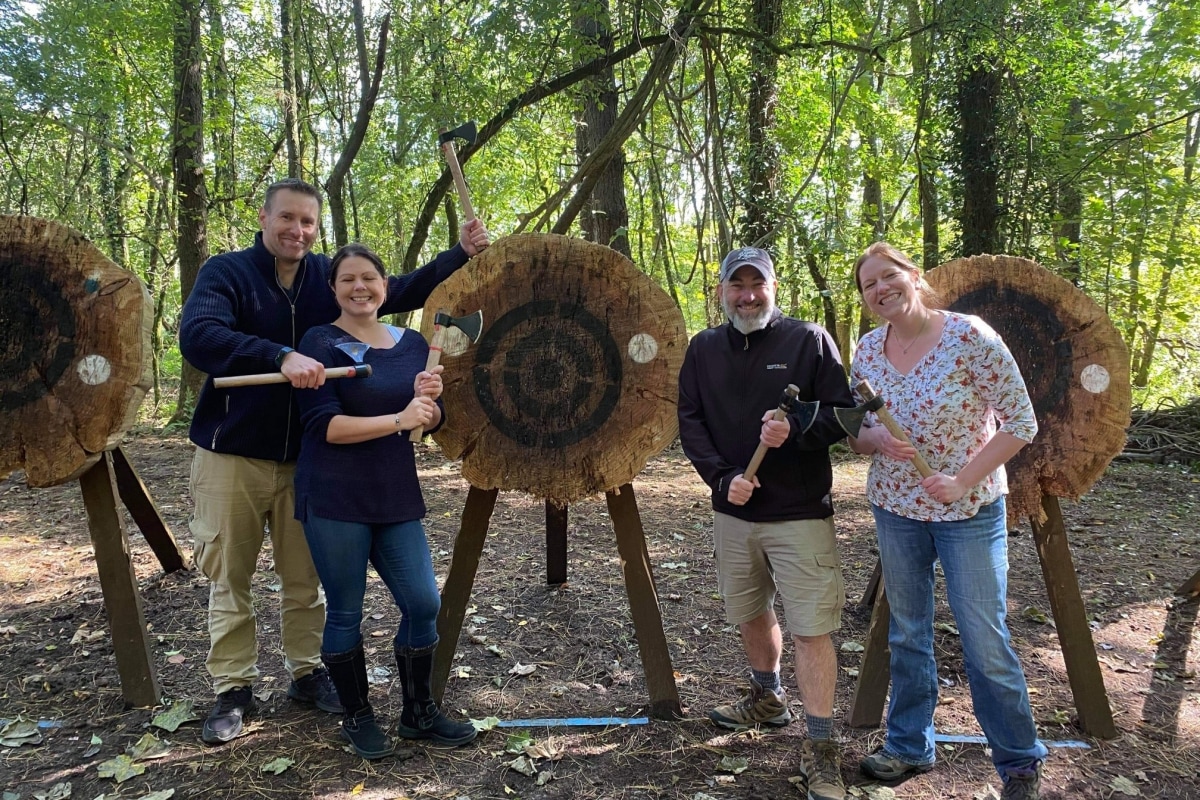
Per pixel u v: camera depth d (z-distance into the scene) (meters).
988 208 9.00
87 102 9.75
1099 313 2.92
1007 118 8.71
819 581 2.50
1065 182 8.04
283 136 11.84
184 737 2.83
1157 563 4.98
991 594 2.35
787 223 8.47
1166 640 3.79
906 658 2.58
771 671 2.88
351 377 2.50
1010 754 2.39
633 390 2.94
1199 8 7.55
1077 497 2.93
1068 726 2.96
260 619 3.90
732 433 2.61
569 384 2.96
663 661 3.01
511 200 17.27
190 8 9.45
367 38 10.18
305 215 2.79
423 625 2.69
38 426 2.88
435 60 7.42
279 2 10.70
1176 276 11.60
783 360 2.55
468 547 3.07
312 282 2.97
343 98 11.33
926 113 9.15
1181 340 13.04
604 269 2.92
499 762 2.70
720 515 2.69
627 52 7.15
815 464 2.55
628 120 6.83
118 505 3.08
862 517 6.09
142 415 11.95
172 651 3.52
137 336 2.90
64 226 2.90
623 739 2.85
